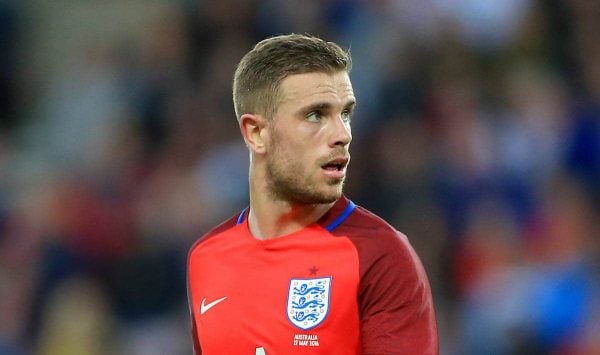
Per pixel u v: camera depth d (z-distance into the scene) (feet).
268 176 41.45
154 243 110.52
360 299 39.60
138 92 130.82
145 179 121.08
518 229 106.32
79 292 109.81
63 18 152.25
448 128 114.73
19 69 146.00
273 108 40.47
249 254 41.81
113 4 152.05
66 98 138.62
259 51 41.27
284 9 129.49
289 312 39.88
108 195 119.65
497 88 120.98
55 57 146.61
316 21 128.98
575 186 110.11
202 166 119.85
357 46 125.08
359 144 113.60
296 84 39.88
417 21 125.70
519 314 97.55
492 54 124.88
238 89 41.96
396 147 111.75
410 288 39.19
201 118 124.47
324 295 39.60
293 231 41.50
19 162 130.31
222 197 114.93
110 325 108.37
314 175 39.93
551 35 127.13
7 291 109.91
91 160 124.36
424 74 120.88
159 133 126.41
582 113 118.21
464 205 108.47
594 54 125.08
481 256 102.99
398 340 38.40
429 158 112.16
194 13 133.80
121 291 109.19
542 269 98.84
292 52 40.29
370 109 117.39
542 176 112.27
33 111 142.31
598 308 95.14
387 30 125.29
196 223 111.86
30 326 109.19
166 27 134.82
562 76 124.26
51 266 111.96
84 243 113.50
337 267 39.96
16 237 115.65
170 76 130.52
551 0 128.26
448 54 122.83
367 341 38.93
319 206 41.42
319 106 39.68
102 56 139.33
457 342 100.27
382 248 39.81
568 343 95.04
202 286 42.60
